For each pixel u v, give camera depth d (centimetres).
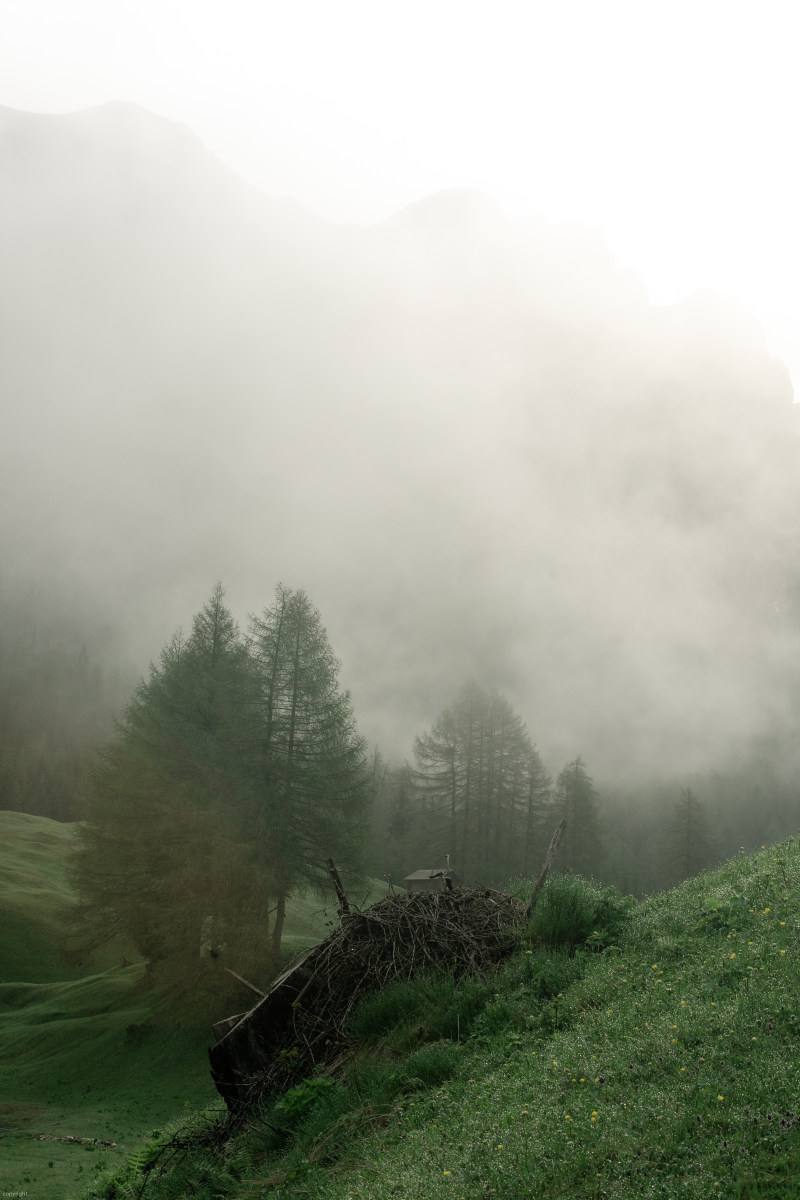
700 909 992
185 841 3581
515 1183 484
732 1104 484
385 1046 948
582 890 1133
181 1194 930
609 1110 530
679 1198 412
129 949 5794
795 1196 385
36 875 7600
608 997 812
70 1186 1786
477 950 1068
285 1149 854
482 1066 772
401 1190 548
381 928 1119
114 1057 3319
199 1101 2755
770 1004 608
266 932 3584
